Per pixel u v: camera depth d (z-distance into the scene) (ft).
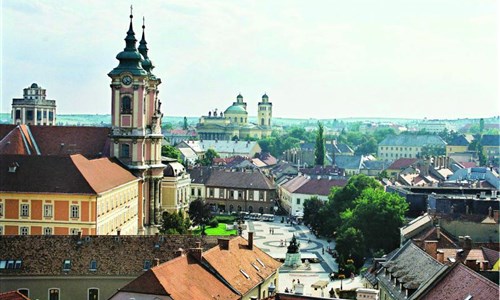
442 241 436.35
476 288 263.70
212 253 357.20
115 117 653.30
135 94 650.02
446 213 483.92
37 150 655.35
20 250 387.75
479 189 645.92
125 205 589.73
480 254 388.78
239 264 371.97
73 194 485.56
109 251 390.01
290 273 550.77
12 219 490.49
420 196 594.24
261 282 375.66
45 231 488.85
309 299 288.51
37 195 488.02
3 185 490.90
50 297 380.99
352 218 581.53
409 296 318.65
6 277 377.91
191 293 308.19
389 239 554.46
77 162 512.22
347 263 533.14
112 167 593.83
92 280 380.78
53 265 382.63
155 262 356.38
